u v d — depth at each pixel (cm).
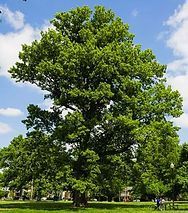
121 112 4388
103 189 4900
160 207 4659
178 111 4719
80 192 4119
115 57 4319
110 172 4556
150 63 4919
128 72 4481
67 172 4122
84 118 4484
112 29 4684
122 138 4481
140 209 4303
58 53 4500
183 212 3856
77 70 4344
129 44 4662
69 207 4291
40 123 4688
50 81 4566
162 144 5491
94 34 4747
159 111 4653
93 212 3566
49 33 4531
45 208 4066
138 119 4597
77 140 4425
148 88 4803
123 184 4900
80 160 4381
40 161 4488
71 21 4828
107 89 4159
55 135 4266
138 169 4678
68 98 4378
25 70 4622
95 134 4506
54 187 4275
